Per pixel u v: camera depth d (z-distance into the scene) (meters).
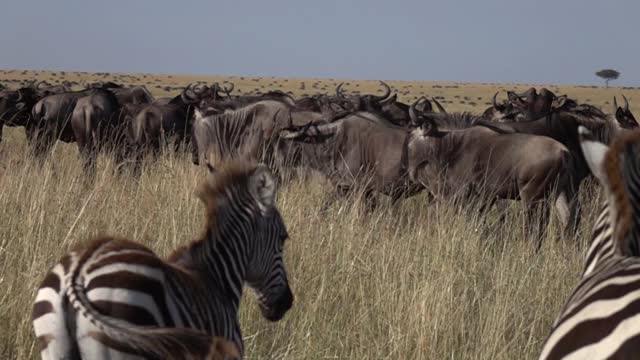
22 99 38.88
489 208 24.75
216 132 31.16
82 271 7.99
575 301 6.51
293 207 20.00
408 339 13.43
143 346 7.40
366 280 16.08
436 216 22.33
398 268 16.61
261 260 10.36
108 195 19.95
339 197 26.22
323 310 14.87
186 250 9.52
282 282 10.72
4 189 18.91
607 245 8.60
